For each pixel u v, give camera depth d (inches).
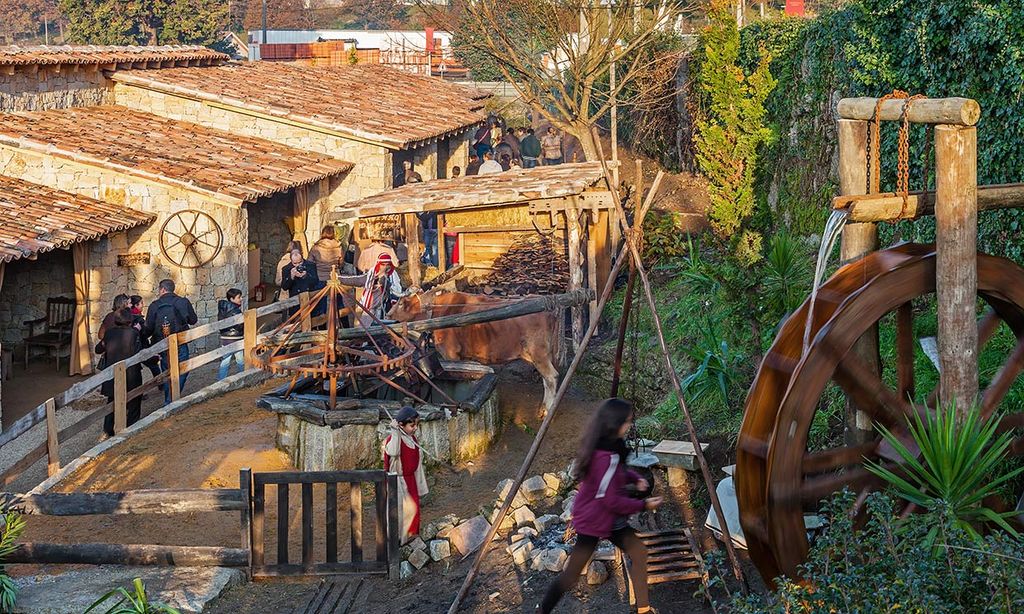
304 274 704.4
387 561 382.0
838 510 280.2
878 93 524.4
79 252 732.0
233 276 784.9
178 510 378.3
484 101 1341.0
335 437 471.2
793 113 722.8
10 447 584.4
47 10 4062.5
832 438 395.5
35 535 430.3
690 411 461.7
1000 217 433.4
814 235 660.7
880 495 250.4
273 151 907.4
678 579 329.7
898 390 335.9
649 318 621.6
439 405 490.3
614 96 938.1
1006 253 431.8
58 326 753.6
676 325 586.9
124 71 961.5
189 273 778.2
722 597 323.9
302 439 480.4
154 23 2546.8
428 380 496.4
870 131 346.3
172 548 382.6
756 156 746.2
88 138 810.2
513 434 527.2
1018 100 416.5
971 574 231.5
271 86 1031.0
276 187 803.4
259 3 3255.4
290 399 492.7
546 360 539.5
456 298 546.3
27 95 855.7
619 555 349.4
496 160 1123.3
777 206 743.7
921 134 485.7
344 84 1138.7
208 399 597.6
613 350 599.5
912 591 218.2
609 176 361.7
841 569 255.9
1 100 824.3
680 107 1048.2
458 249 680.4
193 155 834.2
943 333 303.0
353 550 383.6
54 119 848.3
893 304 300.8
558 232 653.3
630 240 353.7
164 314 617.3
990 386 325.4
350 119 946.7
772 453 283.1
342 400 483.8
